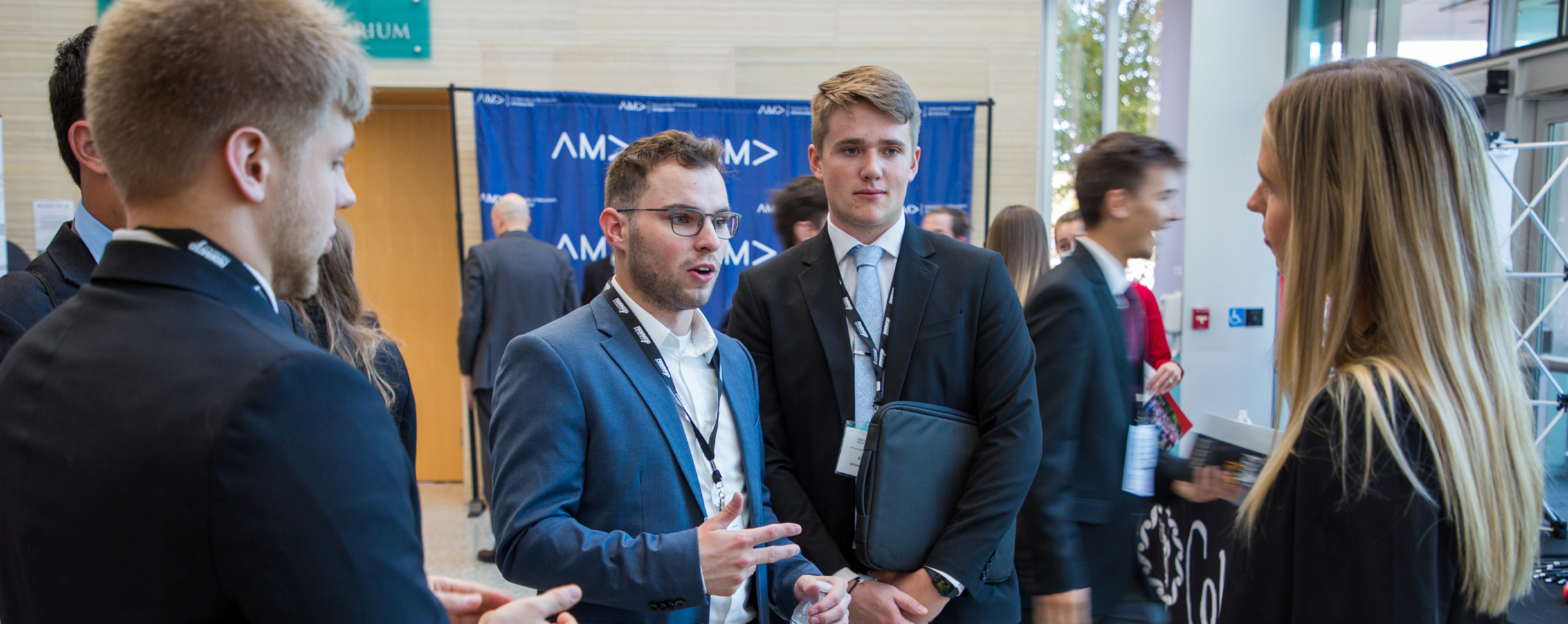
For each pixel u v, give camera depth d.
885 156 1.51
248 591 0.60
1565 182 3.63
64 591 0.63
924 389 1.48
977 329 1.51
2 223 2.26
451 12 4.18
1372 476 0.75
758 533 1.11
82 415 0.64
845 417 1.49
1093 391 1.46
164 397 0.62
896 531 1.37
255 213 0.70
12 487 0.67
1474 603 0.77
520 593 3.29
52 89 1.16
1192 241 4.25
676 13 4.26
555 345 1.23
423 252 4.76
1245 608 0.85
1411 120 0.81
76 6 3.97
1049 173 4.75
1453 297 0.79
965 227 3.38
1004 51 4.34
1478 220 0.81
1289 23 4.17
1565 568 3.11
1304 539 0.79
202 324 0.65
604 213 1.34
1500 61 3.64
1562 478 3.66
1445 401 0.76
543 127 4.11
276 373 0.61
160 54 0.65
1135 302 1.67
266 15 0.69
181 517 0.60
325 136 0.73
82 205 1.18
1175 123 4.45
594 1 4.23
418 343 4.82
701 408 1.34
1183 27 4.39
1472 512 0.74
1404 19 3.83
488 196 4.09
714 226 1.30
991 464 1.39
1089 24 4.78
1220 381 4.29
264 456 0.60
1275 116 0.92
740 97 4.27
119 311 0.67
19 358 0.70
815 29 4.30
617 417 1.22
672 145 1.29
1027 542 1.42
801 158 4.23
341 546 0.62
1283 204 0.94
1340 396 0.78
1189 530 1.73
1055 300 1.49
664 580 1.09
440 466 4.94
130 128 0.66
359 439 0.65
